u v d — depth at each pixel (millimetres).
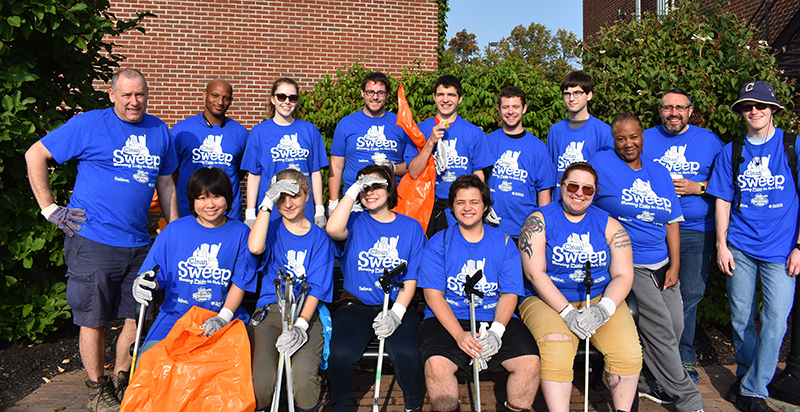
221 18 8789
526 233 3273
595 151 4168
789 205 3502
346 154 4352
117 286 3469
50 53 4449
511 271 3158
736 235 3697
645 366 3736
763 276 3598
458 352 2961
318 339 3053
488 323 3186
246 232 3236
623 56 5309
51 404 3543
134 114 3334
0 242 4145
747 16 9695
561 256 3225
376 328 2990
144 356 2670
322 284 3107
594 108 5129
